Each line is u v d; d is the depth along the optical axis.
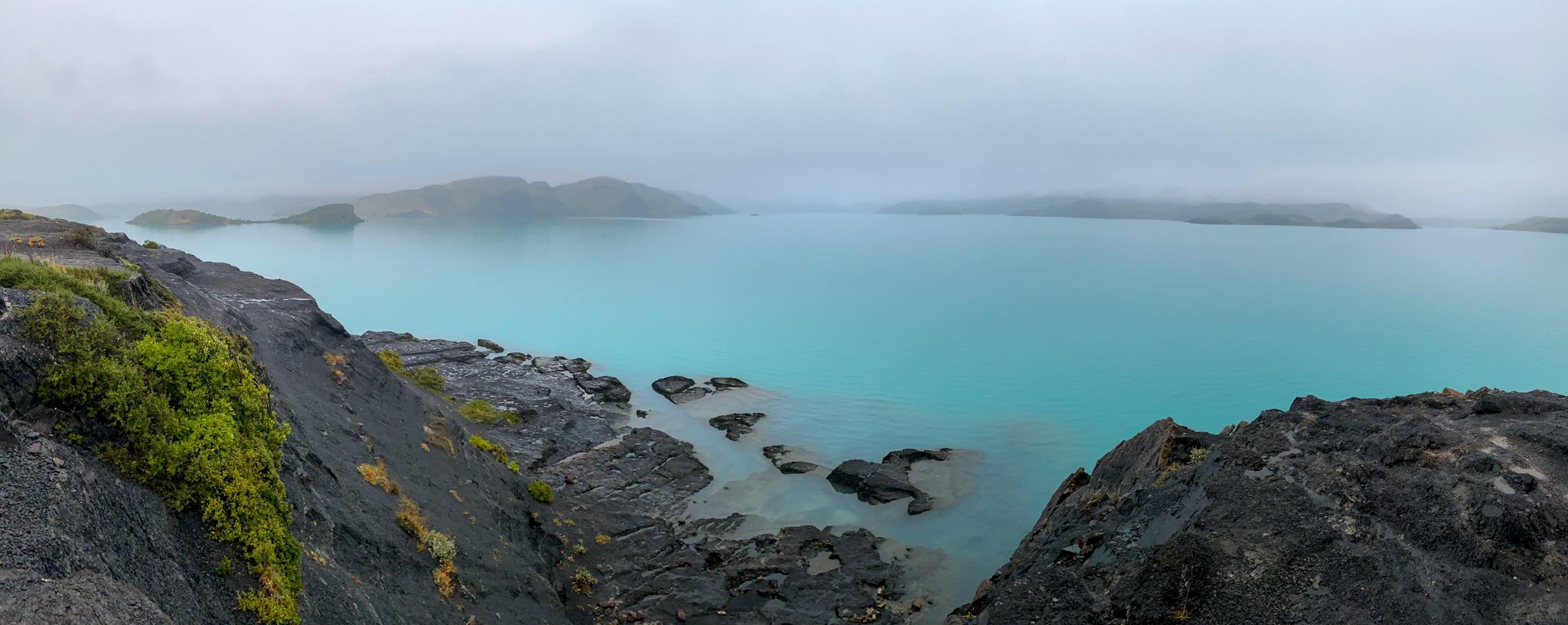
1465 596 21.69
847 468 56.31
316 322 42.44
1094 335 140.00
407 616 21.95
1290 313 158.75
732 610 35.78
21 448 13.45
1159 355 121.75
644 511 48.00
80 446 14.80
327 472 25.45
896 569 41.47
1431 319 147.88
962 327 148.12
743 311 166.25
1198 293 190.50
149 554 14.05
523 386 72.62
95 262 27.64
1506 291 186.38
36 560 11.46
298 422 27.83
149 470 15.69
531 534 37.19
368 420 35.41
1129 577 26.83
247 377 20.19
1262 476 28.66
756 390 86.56
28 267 18.14
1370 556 23.91
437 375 69.81
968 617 31.22
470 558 28.83
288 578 17.16
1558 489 23.52
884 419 78.75
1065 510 35.56
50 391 14.90
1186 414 90.44
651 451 58.88
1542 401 28.38
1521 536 22.23
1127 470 35.34
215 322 32.53
